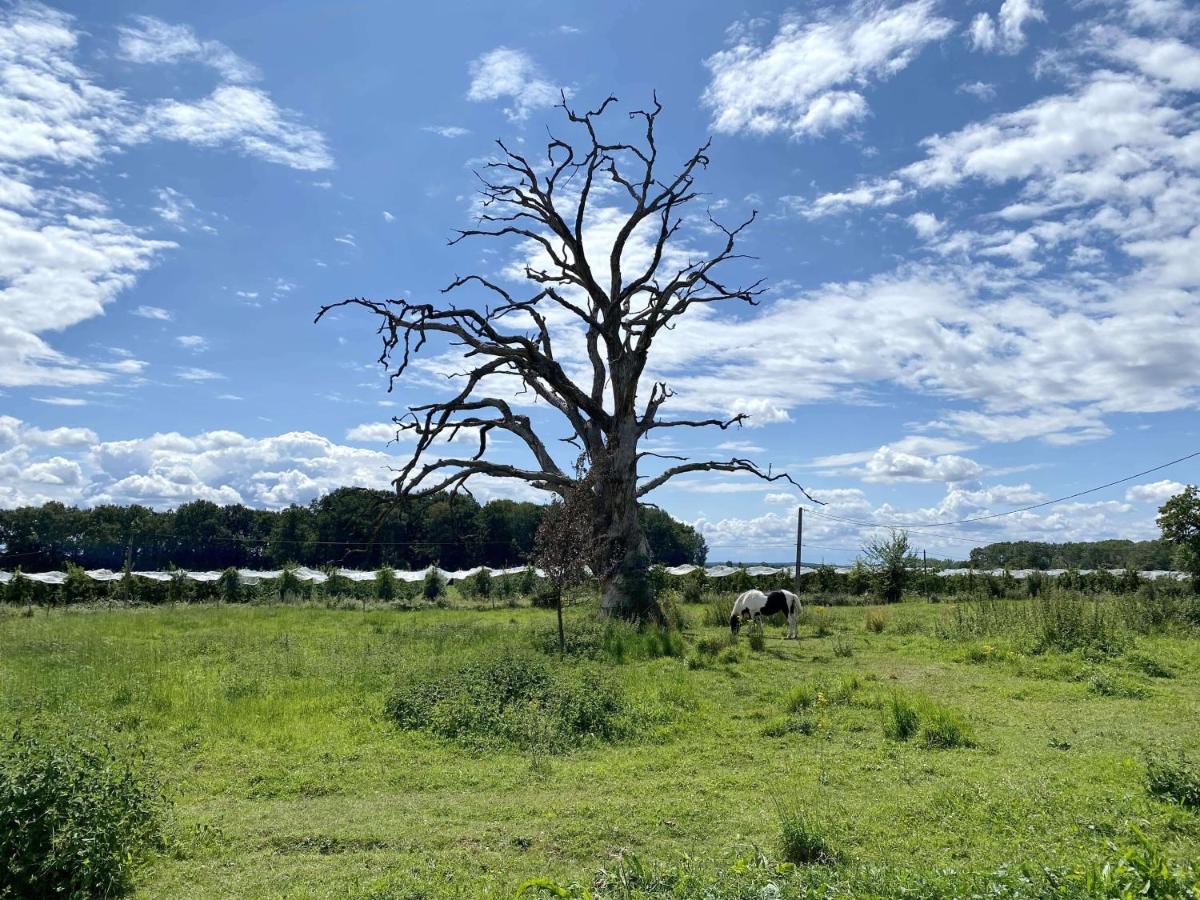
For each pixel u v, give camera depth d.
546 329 33.62
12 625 26.31
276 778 9.48
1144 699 13.89
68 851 6.27
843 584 44.16
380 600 44.31
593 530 22.47
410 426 30.64
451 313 29.39
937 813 7.55
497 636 21.75
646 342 31.19
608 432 30.16
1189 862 5.75
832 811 7.79
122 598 44.38
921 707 12.08
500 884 6.30
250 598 46.25
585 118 31.48
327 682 14.20
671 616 27.14
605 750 10.87
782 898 5.16
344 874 6.61
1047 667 16.69
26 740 7.54
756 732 11.62
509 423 32.31
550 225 32.03
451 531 78.06
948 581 44.66
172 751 10.48
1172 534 30.70
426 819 8.00
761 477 33.59
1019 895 4.87
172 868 6.89
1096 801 7.62
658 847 7.05
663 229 31.44
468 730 11.41
